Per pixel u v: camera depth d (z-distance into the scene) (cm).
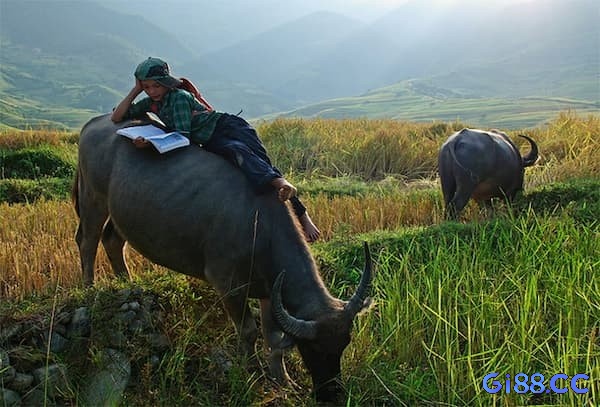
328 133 1564
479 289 545
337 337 396
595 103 11781
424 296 542
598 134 1233
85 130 533
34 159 1384
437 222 804
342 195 1077
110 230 545
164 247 475
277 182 447
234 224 445
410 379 459
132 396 447
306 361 407
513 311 523
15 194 1128
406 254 595
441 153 823
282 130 1582
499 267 602
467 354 477
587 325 492
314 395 414
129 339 476
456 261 586
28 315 471
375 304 530
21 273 574
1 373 421
